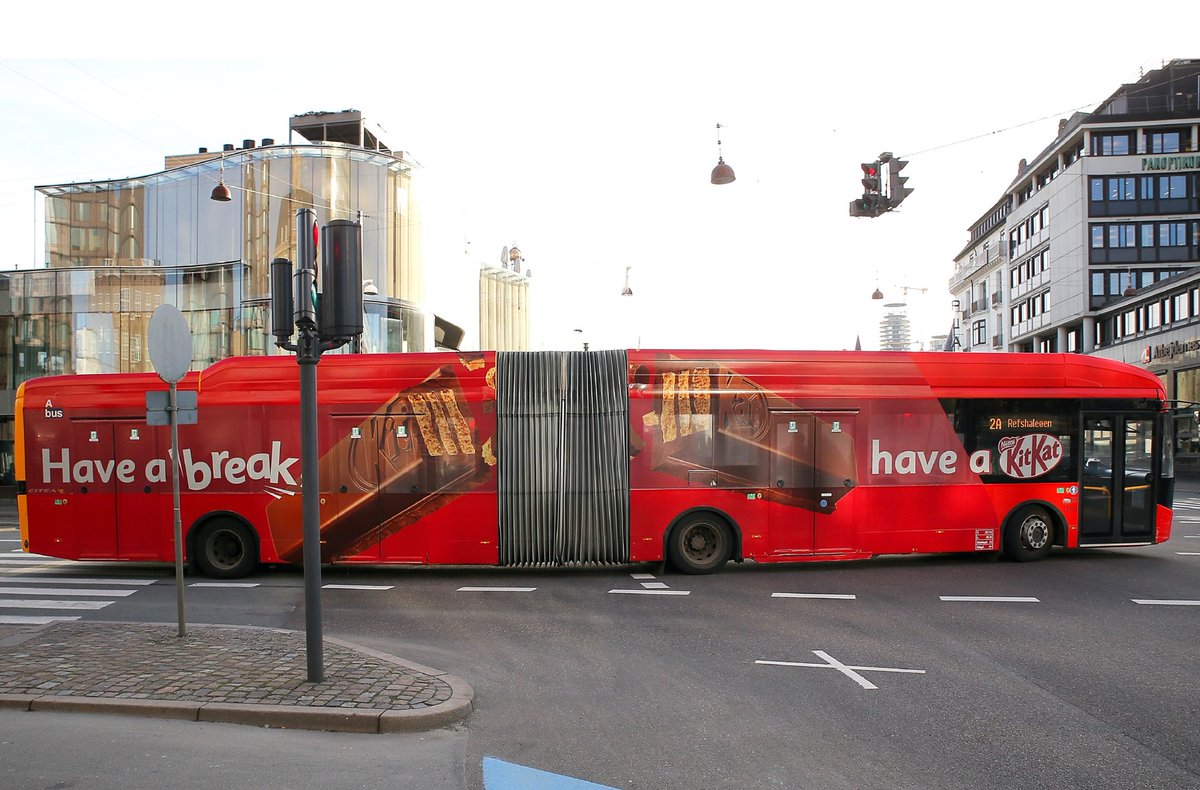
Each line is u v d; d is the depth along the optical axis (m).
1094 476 13.12
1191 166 51.16
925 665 7.44
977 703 6.34
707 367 12.40
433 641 8.45
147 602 10.66
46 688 6.26
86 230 31.98
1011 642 8.27
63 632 8.33
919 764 5.12
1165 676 7.09
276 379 12.52
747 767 5.05
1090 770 5.03
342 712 5.70
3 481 32.38
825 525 12.37
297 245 6.36
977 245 76.06
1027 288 62.28
